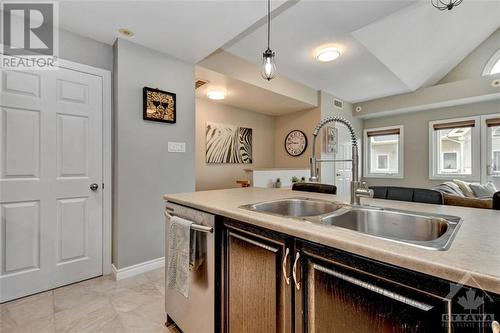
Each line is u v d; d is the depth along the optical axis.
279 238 0.92
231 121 4.91
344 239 0.71
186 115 2.73
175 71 2.63
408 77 4.27
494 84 4.07
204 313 1.25
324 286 0.78
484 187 3.95
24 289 1.88
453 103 4.70
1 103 1.80
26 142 1.90
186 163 2.73
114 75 2.30
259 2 1.77
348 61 3.51
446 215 1.03
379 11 2.46
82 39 2.17
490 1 3.09
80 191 2.15
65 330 1.51
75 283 2.11
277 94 4.05
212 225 1.22
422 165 5.30
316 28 2.70
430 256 0.58
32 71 1.93
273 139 5.75
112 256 2.33
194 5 1.80
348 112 5.71
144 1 1.74
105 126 2.29
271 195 1.68
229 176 4.88
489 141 4.53
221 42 2.33
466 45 4.25
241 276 1.08
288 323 0.88
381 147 5.99
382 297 0.65
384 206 1.24
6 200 1.82
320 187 1.98
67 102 2.08
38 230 1.95
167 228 1.56
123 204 2.25
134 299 1.87
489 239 0.71
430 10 2.74
